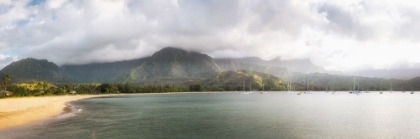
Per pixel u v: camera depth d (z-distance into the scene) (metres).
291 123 54.94
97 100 169.75
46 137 39.25
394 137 41.06
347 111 82.88
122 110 88.12
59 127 48.38
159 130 46.69
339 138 40.25
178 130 46.69
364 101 150.12
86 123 54.00
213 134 43.19
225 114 74.12
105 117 65.69
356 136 41.53
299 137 40.72
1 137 38.97
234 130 46.72
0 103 105.06
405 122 56.78
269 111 83.50
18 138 38.38
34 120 56.75
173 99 186.88
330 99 180.75
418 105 113.25
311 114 73.19
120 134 42.66
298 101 152.00
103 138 39.34
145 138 39.78
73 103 131.50
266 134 43.16
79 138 38.94
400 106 107.00
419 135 42.28
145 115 71.56
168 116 68.69
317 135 42.25
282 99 181.62
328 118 63.66
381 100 164.50
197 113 77.50
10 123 51.34
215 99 184.38
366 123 54.91
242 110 87.94
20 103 106.56
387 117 66.12
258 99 181.12
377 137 40.78
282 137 40.84
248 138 40.12
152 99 186.75
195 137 40.81
